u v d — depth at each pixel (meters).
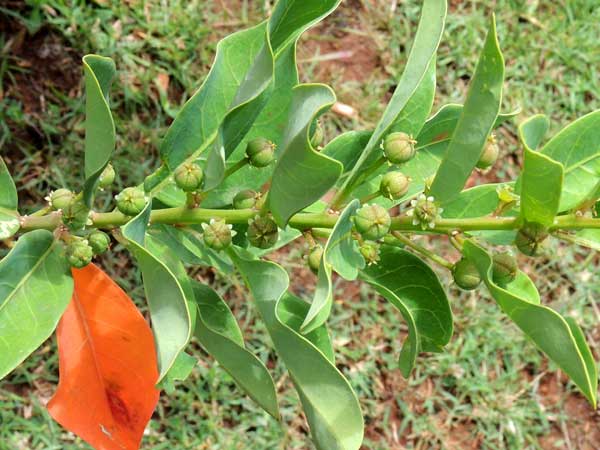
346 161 0.36
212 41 0.74
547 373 0.78
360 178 0.32
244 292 0.70
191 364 0.35
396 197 0.32
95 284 0.35
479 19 0.81
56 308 0.33
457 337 0.76
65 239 0.33
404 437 0.74
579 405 0.78
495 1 0.83
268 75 0.29
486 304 0.76
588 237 0.31
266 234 0.31
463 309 0.76
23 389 0.65
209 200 0.35
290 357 0.28
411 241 0.32
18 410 0.64
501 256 0.30
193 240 0.35
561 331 0.25
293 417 0.71
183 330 0.27
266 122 0.35
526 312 0.26
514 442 0.75
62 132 0.68
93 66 0.29
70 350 0.35
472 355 0.75
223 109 0.35
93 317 0.35
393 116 0.29
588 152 0.31
